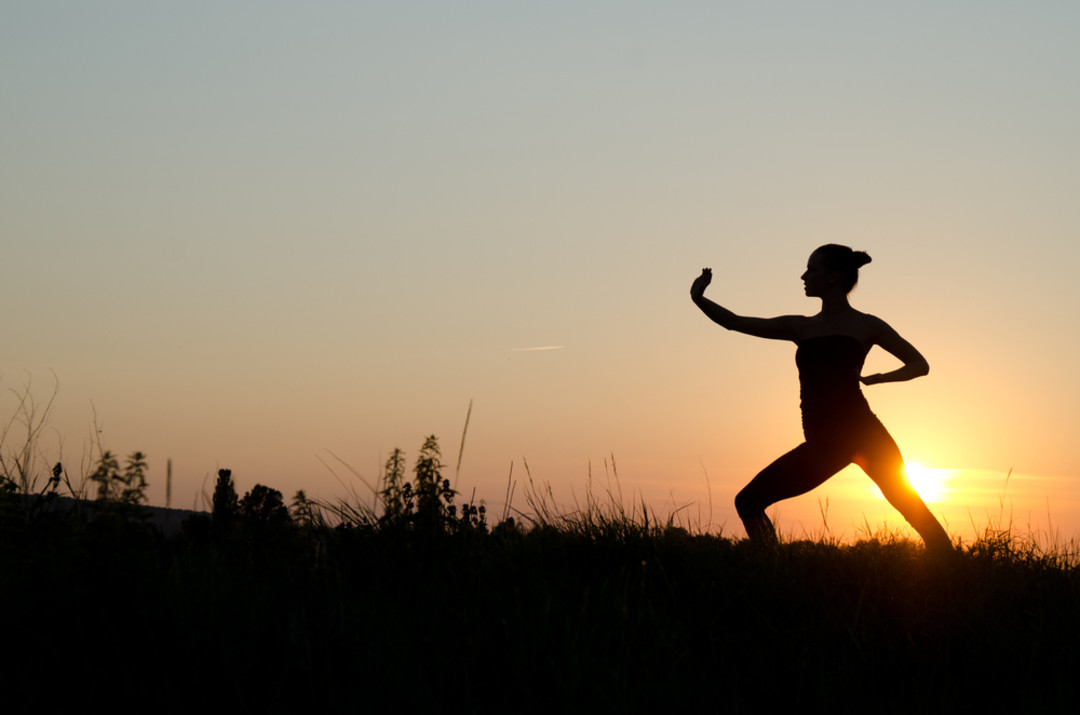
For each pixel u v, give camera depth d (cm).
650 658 354
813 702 342
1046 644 391
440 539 457
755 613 423
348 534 459
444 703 319
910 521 569
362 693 305
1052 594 464
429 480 464
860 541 566
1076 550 555
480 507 502
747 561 498
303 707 306
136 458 344
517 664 341
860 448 579
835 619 417
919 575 479
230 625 336
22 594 319
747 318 629
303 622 348
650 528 532
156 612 323
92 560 326
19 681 296
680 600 431
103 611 316
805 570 489
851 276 614
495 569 439
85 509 383
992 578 481
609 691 325
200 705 298
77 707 291
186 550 405
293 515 407
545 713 321
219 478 449
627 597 422
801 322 619
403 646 340
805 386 601
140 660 311
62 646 311
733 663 373
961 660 387
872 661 384
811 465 586
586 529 515
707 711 332
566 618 368
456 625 372
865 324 605
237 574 387
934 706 340
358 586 412
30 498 436
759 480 591
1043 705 332
